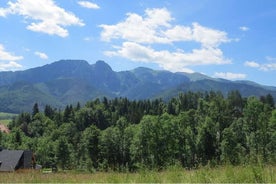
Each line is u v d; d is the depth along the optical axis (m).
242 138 99.81
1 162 65.56
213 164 12.20
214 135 100.62
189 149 96.31
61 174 17.73
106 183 12.18
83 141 118.00
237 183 10.14
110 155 106.75
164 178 11.44
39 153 117.44
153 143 92.88
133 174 12.75
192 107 196.88
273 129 95.00
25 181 15.27
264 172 10.54
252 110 111.56
